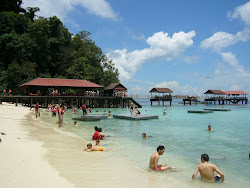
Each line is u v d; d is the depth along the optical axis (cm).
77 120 2408
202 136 1500
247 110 4553
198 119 2686
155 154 779
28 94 4431
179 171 770
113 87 5322
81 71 6172
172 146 1183
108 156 944
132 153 1013
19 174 636
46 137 1306
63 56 6612
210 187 630
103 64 7838
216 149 1118
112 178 667
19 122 1973
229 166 836
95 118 2377
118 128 1872
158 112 3959
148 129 1827
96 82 6888
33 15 7262
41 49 6175
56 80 4647
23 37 5906
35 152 912
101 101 5056
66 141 1217
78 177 655
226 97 8044
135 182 645
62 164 777
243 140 1360
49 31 6375
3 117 2202
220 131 1739
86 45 7988
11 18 6191
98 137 1299
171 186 625
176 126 2023
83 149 1053
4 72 5484
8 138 1174
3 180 579
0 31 5922
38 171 677
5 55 5841
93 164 806
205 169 683
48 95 4416
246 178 710
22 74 5562
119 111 4066
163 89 6794
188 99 7512
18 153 873
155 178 688
